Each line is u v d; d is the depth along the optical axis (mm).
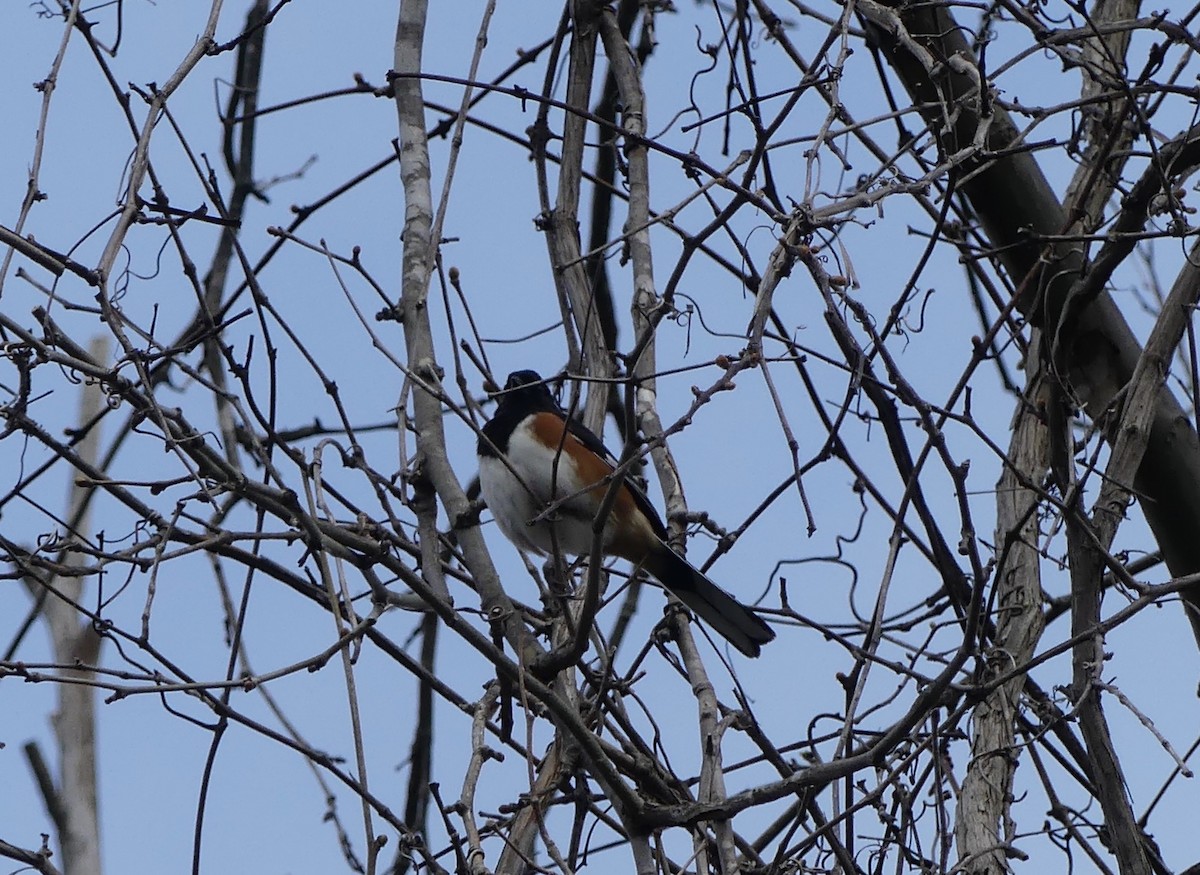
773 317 8336
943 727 7801
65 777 8656
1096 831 8258
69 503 9938
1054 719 8477
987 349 7887
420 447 8359
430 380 8367
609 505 7387
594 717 8469
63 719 8867
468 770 7879
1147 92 8312
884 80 9609
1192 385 7980
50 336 7625
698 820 7758
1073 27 8984
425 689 10156
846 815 7703
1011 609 9125
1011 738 8602
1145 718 7105
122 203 7879
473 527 8320
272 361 7855
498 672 7973
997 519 9508
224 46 8344
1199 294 8578
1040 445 9469
